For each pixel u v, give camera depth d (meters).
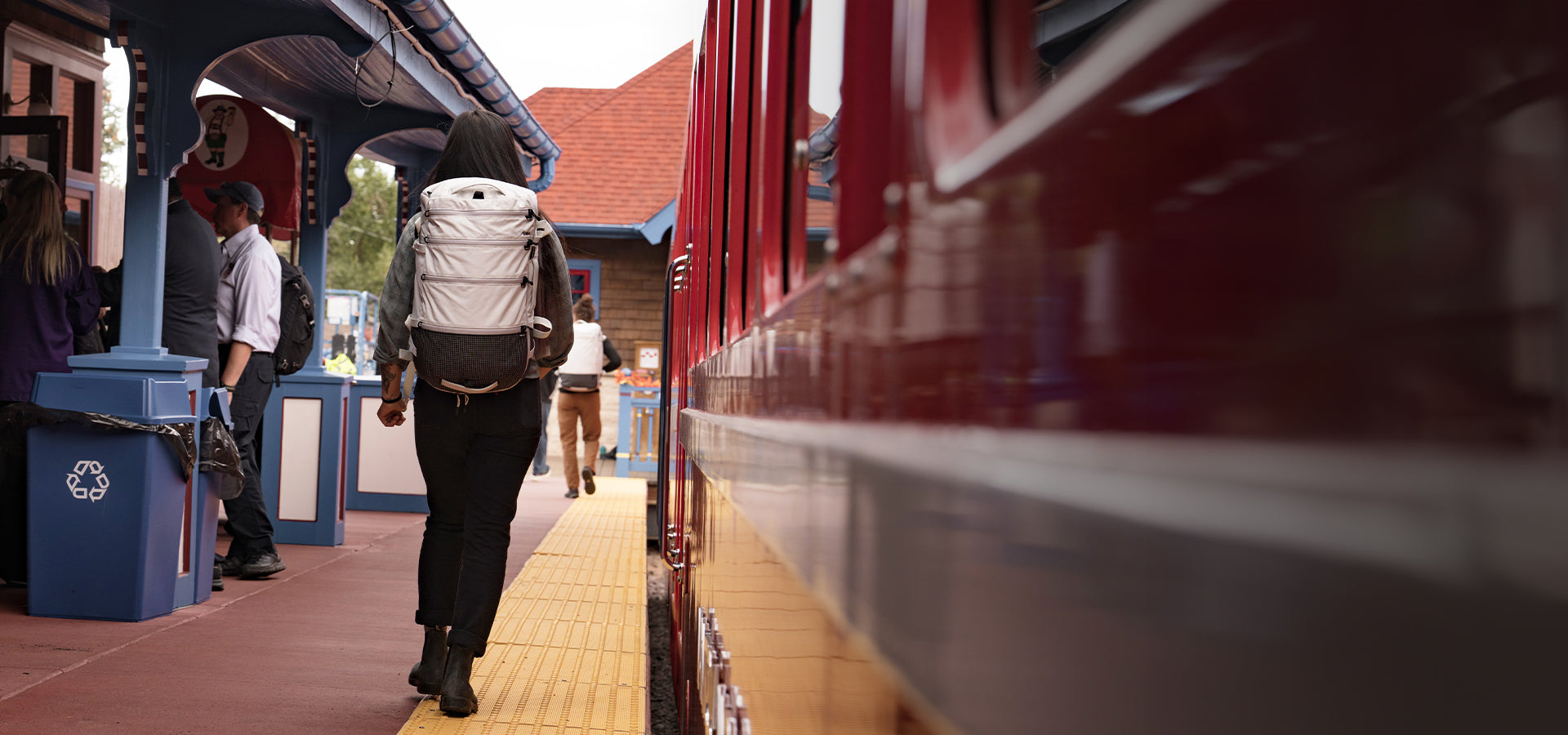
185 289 5.61
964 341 0.65
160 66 5.26
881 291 0.89
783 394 1.43
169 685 3.96
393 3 6.05
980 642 0.59
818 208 1.30
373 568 6.75
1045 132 0.54
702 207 4.03
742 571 1.83
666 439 6.77
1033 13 0.61
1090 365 0.48
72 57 8.77
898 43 0.88
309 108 8.35
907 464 0.76
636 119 23.50
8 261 5.21
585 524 9.04
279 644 4.70
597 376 11.32
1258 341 0.35
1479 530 0.26
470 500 3.72
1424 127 0.30
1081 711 0.45
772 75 1.86
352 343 19.19
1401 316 0.30
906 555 0.76
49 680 3.93
